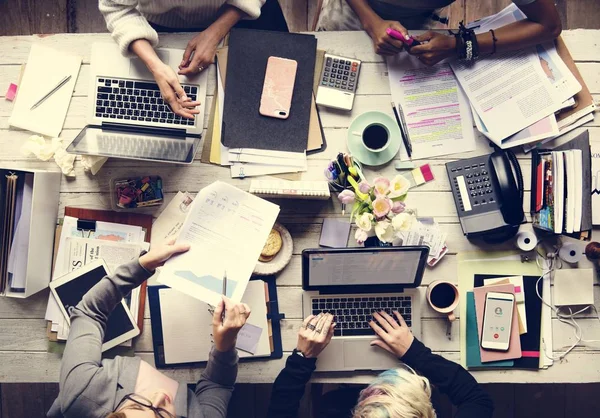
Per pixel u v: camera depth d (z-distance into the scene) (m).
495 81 1.83
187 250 1.67
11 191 1.74
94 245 1.84
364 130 1.81
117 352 1.84
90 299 1.63
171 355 1.82
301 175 1.85
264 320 1.83
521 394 2.43
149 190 1.84
